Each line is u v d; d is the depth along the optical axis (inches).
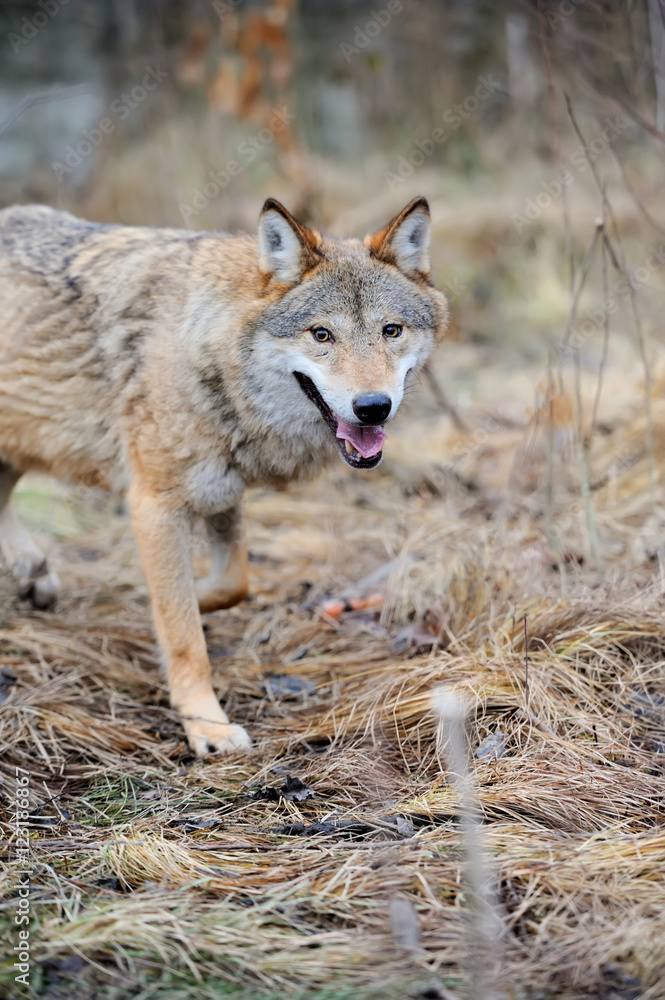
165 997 195.9
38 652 367.6
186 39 855.1
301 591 436.8
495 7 941.2
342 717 324.8
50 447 378.3
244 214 761.0
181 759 320.2
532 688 312.7
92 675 360.8
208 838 259.1
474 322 794.8
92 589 444.8
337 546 470.0
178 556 340.5
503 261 829.2
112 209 926.4
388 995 193.6
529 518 463.8
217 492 344.5
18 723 319.0
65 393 363.3
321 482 545.3
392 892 227.1
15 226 394.3
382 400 316.5
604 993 193.0
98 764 311.1
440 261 824.3
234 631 408.5
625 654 343.9
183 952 207.3
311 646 387.5
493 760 285.1
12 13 1152.2
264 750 316.2
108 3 1068.5
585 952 203.2
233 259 342.6
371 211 855.7
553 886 225.0
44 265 372.8
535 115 874.8
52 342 362.6
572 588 389.4
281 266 329.4
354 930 214.4
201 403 329.7
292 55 818.2
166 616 338.3
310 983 198.7
